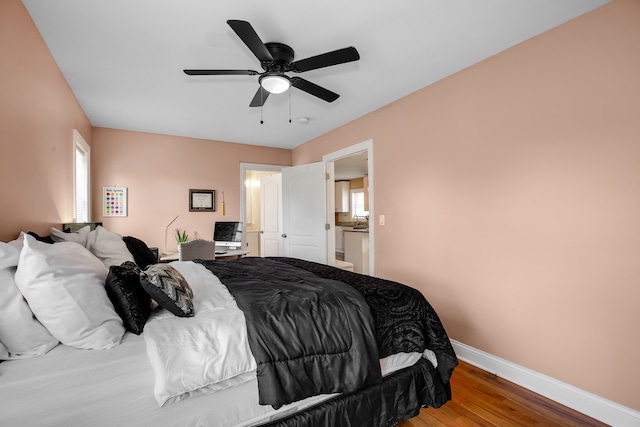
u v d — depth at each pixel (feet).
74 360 3.45
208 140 14.83
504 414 5.87
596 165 5.72
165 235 13.61
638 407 5.22
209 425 3.71
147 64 7.55
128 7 5.49
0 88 4.54
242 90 9.14
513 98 7.02
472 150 7.91
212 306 4.63
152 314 4.47
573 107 6.03
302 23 6.05
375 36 6.56
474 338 7.88
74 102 9.25
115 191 12.71
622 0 5.38
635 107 5.25
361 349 4.57
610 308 5.55
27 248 3.48
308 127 13.10
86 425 3.22
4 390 3.04
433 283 8.97
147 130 13.12
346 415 4.62
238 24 4.83
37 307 3.50
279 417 4.23
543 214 6.49
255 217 21.84
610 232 5.55
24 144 5.42
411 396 5.30
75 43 6.59
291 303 4.69
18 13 5.15
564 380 6.16
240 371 3.87
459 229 8.23
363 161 20.90
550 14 5.88
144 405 3.46
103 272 4.67
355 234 20.98
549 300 6.40
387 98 10.04
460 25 6.21
